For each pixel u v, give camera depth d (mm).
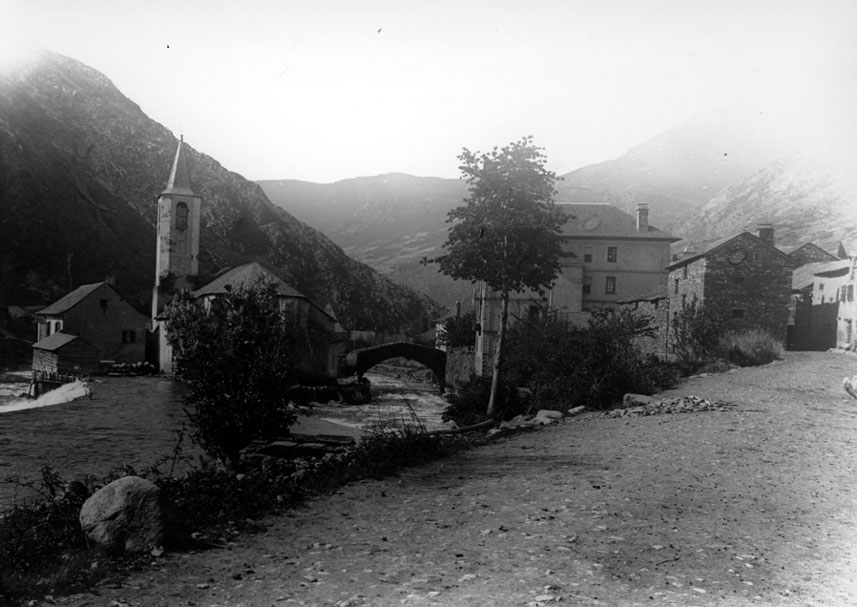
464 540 9781
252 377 18219
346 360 73000
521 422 25719
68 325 72125
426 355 71688
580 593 7449
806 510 11102
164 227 78875
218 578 8289
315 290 186375
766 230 55094
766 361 40844
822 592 7484
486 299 55688
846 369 37031
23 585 7895
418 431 20250
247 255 182125
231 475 14609
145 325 76562
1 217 113812
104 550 9148
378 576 8273
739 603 7156
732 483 13188
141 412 43188
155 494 9625
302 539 10195
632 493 12398
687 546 9180
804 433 19469
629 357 32469
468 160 37594
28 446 30641
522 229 36312
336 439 23719
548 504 11711
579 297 57344
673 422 22438
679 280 49125
